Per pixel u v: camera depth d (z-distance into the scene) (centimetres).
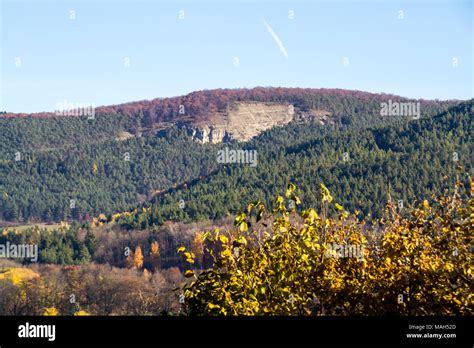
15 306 3975
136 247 6744
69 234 7612
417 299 776
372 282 800
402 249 798
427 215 862
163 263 5897
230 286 763
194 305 792
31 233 7912
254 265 780
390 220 882
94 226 8562
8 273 4897
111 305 3878
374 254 848
